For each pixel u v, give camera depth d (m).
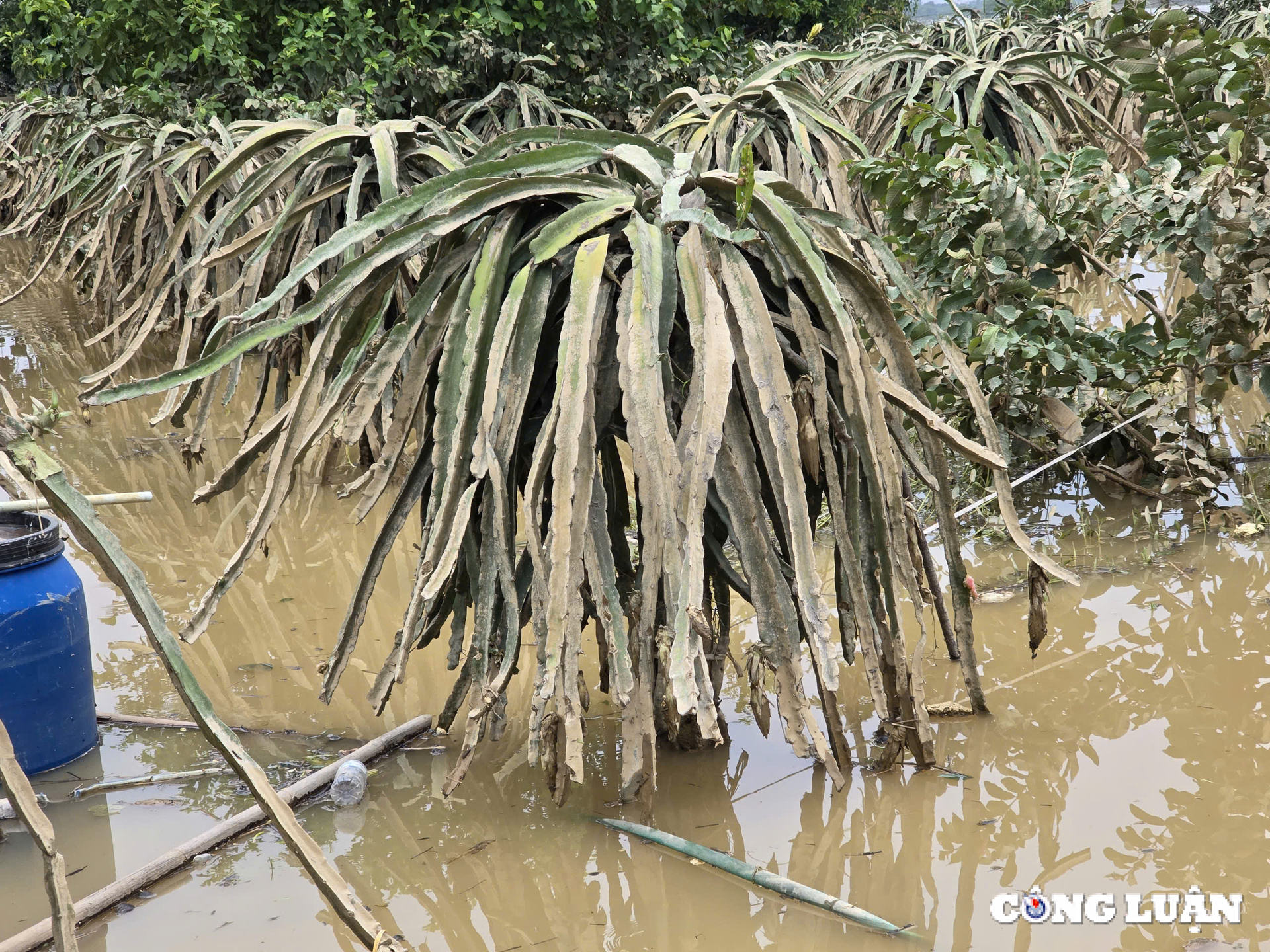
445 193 2.77
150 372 6.87
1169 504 4.16
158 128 7.19
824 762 2.55
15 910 2.33
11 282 10.73
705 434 2.43
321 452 4.90
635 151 2.93
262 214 5.76
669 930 2.20
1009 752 2.75
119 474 5.20
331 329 2.93
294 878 2.40
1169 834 2.40
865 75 7.33
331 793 2.70
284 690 3.29
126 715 3.15
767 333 2.54
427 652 3.53
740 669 3.27
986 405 2.89
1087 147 4.43
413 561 4.22
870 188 4.49
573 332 2.50
